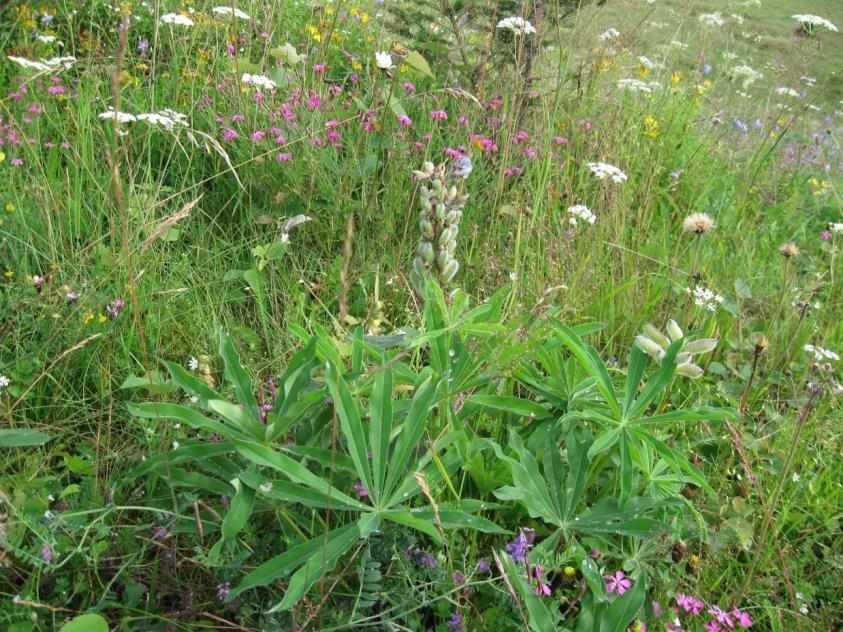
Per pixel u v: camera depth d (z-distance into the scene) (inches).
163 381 31.2
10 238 38.4
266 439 26.5
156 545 26.1
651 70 81.3
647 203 56.6
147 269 37.1
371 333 35.9
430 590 25.7
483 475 29.5
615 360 43.1
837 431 39.1
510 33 60.1
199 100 52.6
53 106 50.5
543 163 49.9
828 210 71.7
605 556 29.9
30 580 22.8
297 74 58.7
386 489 25.5
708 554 31.2
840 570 31.6
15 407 30.2
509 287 32.5
